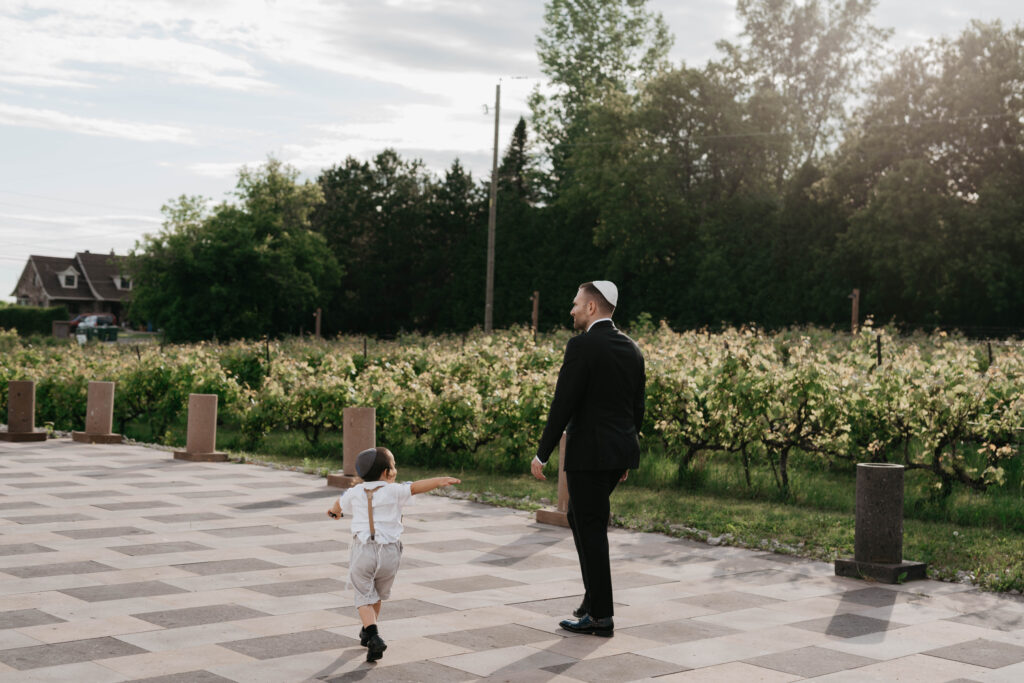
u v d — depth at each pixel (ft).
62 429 69.05
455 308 235.40
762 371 42.55
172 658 17.07
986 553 28.14
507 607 21.39
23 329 216.74
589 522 19.53
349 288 271.90
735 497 39.83
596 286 20.30
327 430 62.64
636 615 21.11
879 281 154.10
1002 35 155.84
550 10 206.08
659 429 43.52
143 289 214.48
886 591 23.89
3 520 31.58
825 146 188.03
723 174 184.03
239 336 212.02
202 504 35.76
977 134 151.84
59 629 18.83
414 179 293.23
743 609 21.80
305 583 23.25
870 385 39.70
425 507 36.47
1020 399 36.01
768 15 187.52
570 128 211.00
